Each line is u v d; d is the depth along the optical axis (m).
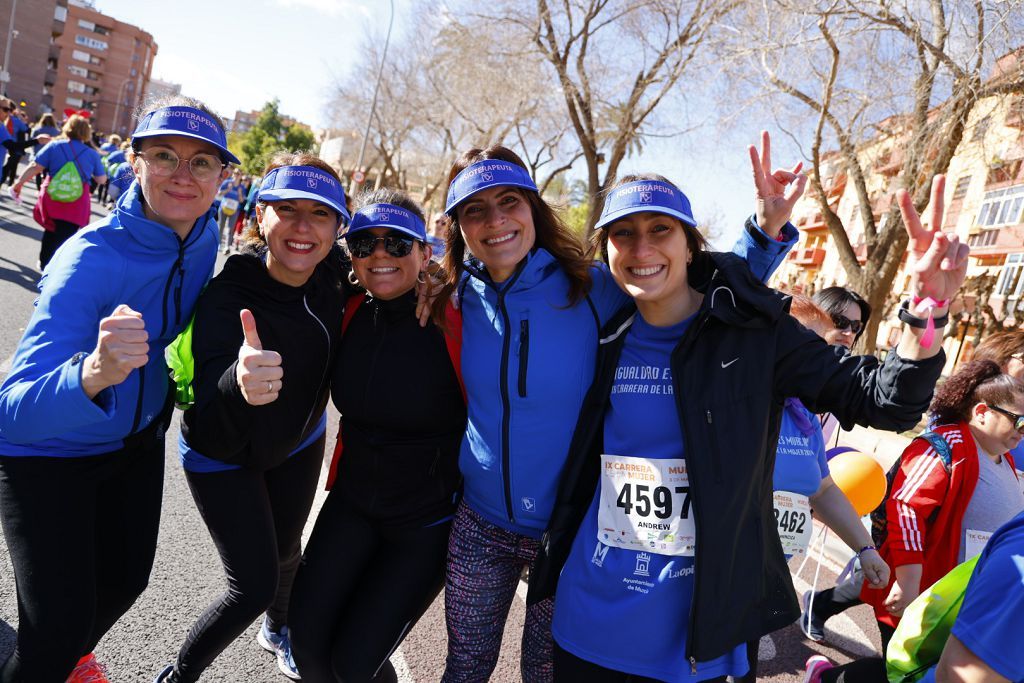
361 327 2.40
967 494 2.71
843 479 3.49
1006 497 2.76
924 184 11.02
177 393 2.35
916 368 1.67
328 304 2.38
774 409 1.94
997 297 19.44
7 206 14.46
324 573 2.33
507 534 2.25
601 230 2.12
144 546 2.25
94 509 2.06
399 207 2.34
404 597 2.28
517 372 2.11
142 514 2.23
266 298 2.24
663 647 1.83
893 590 2.72
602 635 1.87
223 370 2.06
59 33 103.38
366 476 2.33
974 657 1.47
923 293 1.66
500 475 2.17
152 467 2.27
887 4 10.29
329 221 2.22
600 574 1.90
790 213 2.29
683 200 1.96
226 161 2.15
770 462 1.93
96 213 16.47
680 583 1.84
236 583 2.26
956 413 2.82
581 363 2.10
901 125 11.52
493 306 2.19
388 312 2.36
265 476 2.60
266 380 1.81
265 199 2.16
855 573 3.48
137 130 2.05
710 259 2.03
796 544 2.77
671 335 1.96
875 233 12.32
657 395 1.92
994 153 10.91
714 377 1.84
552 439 2.11
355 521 2.39
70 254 1.97
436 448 2.33
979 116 10.39
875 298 12.23
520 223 2.14
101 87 134.50
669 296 1.96
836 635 3.74
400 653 3.00
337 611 2.33
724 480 1.79
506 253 2.15
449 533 2.38
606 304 2.16
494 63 20.08
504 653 3.15
